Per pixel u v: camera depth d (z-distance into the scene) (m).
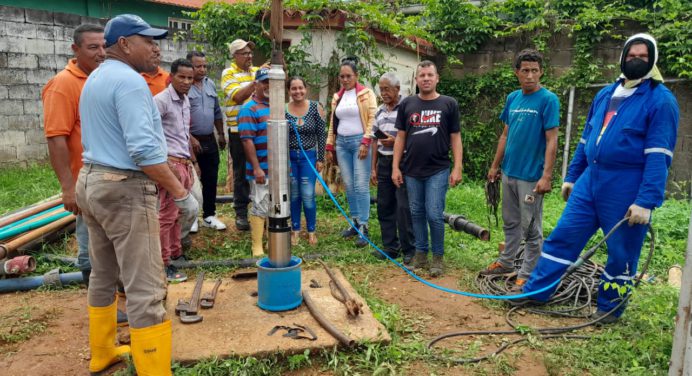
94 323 2.82
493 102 8.99
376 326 3.34
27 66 8.80
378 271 4.74
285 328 3.28
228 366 2.89
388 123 5.09
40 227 4.95
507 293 4.13
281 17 3.26
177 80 4.20
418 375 2.96
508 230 4.49
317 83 7.14
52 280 4.16
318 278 4.23
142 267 2.57
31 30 8.77
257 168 4.73
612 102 3.46
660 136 3.18
